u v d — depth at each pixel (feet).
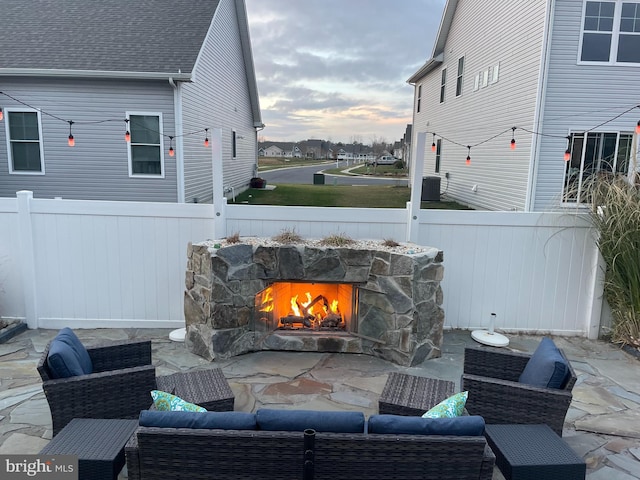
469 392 10.42
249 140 66.23
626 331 16.90
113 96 34.96
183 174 36.11
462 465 7.21
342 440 7.07
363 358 15.69
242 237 17.06
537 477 8.50
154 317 17.97
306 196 57.00
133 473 7.41
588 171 33.68
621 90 33.60
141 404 10.43
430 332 15.52
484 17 44.19
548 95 33.71
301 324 16.72
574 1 32.32
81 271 17.53
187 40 38.22
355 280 15.51
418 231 17.52
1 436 10.64
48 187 36.29
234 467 7.27
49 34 37.55
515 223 17.53
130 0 43.16
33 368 14.32
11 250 17.28
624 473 9.82
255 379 13.89
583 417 12.10
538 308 18.19
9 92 34.68
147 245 17.46
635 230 15.89
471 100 48.06
